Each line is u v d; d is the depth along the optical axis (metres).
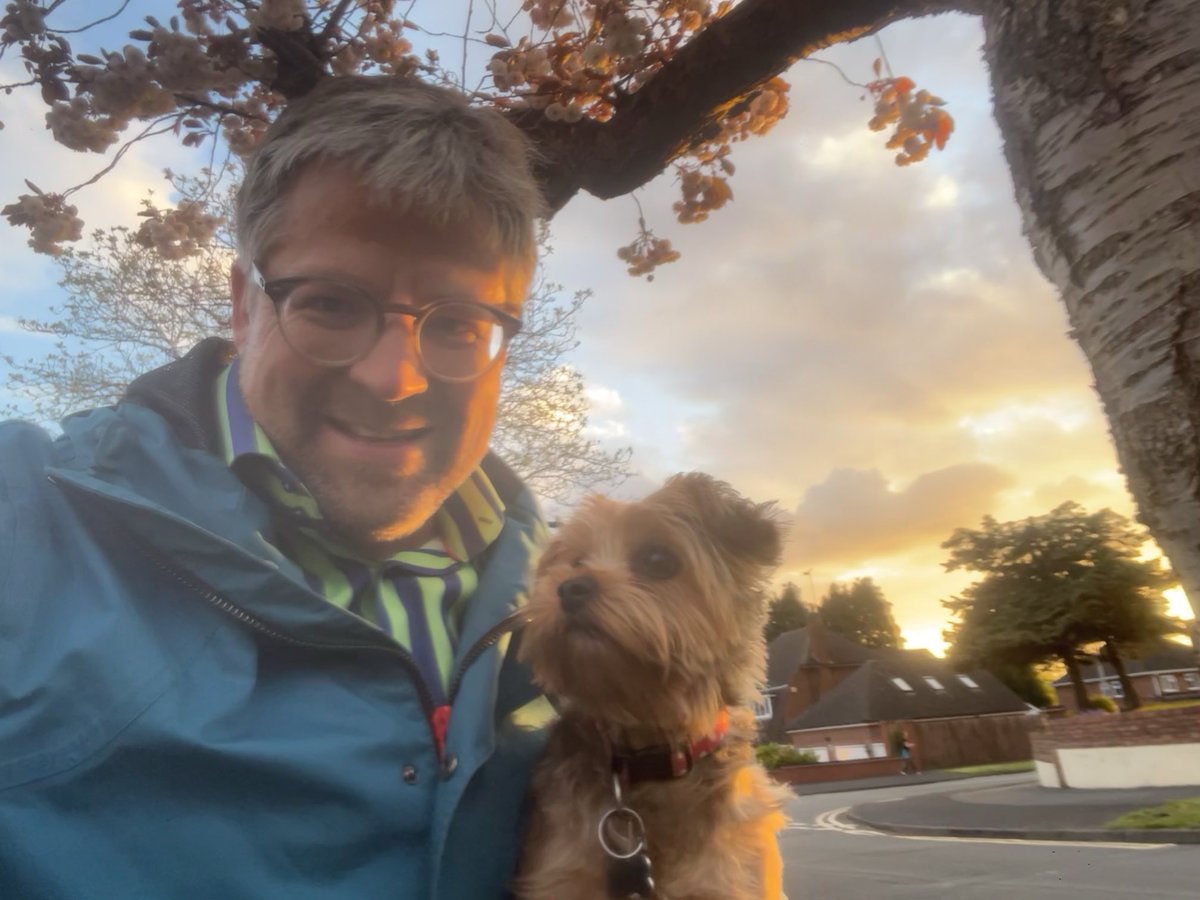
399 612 0.46
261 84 1.09
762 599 0.58
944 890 2.50
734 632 0.55
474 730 0.42
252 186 0.46
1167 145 0.38
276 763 0.37
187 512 0.41
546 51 1.03
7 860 0.33
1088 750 5.43
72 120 0.99
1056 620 7.67
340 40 1.06
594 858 0.45
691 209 1.30
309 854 0.37
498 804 0.45
